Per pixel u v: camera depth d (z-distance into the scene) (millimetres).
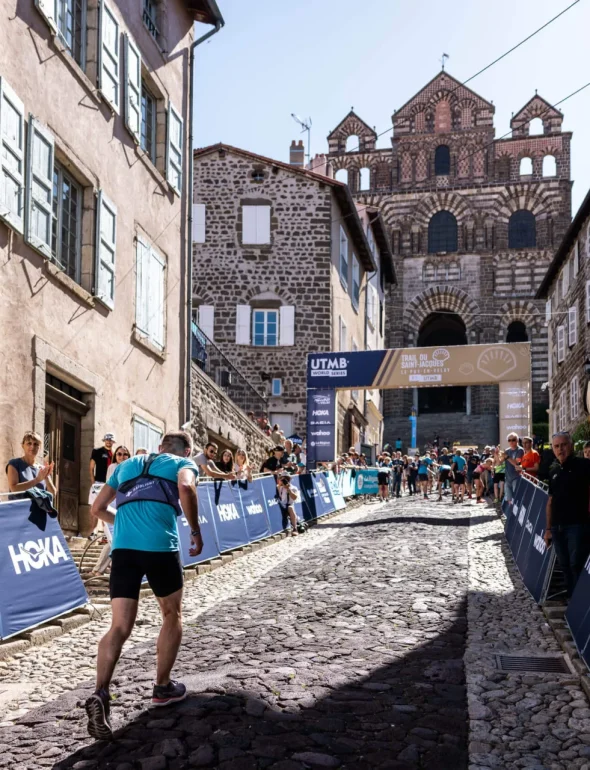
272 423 29922
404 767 4746
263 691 5992
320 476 22125
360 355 27219
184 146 18516
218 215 30641
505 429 26125
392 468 30109
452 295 56906
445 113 59125
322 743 5039
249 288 30375
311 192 30453
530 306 55938
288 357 30078
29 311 11438
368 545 14664
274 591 10414
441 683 6383
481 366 26406
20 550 7984
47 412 12359
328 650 7328
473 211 57250
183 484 5625
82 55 13711
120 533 5590
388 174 60062
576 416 31391
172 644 5699
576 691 6254
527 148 57812
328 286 30203
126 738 5125
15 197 11008
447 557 13117
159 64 16969
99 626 8641
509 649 7527
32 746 5141
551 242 56156
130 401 15164
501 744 5176
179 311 18016
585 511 9008
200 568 12070
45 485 9156
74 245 13453
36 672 6980
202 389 20078
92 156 13648
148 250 16094
